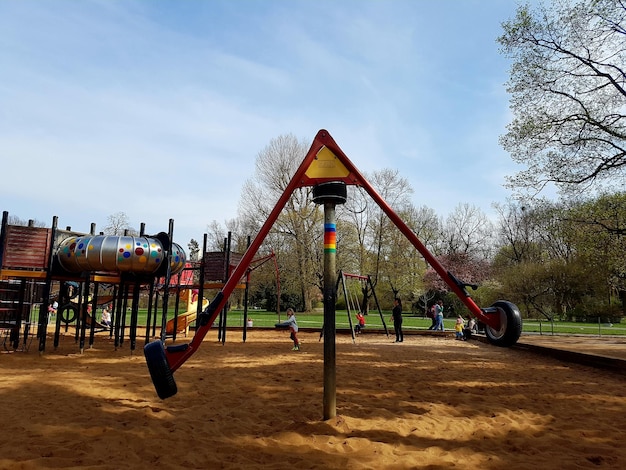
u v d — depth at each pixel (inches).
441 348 595.2
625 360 377.7
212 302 165.3
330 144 187.8
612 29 622.8
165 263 492.1
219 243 2480.3
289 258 1648.6
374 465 140.4
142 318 1245.7
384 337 816.3
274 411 210.1
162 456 144.0
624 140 645.3
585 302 1419.8
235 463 139.2
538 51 669.3
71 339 622.2
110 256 447.2
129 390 257.4
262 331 908.6
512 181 729.6
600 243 696.4
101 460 138.9
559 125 671.1
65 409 205.9
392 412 214.5
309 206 1676.9
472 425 196.2
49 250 439.8
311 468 135.9
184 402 228.5
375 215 1844.2
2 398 231.0
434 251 2459.4
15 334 470.3
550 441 175.5
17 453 142.4
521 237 2231.8
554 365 432.5
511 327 167.6
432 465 142.1
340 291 1771.7
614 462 151.1
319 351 516.1
